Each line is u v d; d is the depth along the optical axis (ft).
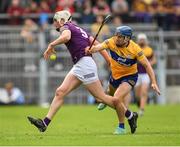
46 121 109.70
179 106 203.41
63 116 167.02
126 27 111.45
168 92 224.12
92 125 138.72
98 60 216.13
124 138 103.60
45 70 217.56
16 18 226.79
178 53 225.15
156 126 132.26
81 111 184.34
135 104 212.23
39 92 217.97
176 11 239.71
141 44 174.60
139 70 167.53
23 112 182.70
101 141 99.40
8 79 217.36
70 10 228.63
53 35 217.77
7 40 219.00
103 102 111.55
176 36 225.76
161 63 221.25
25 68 217.97
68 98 219.41
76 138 104.58
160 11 238.48
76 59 109.91
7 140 102.58
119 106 112.27
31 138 105.70
